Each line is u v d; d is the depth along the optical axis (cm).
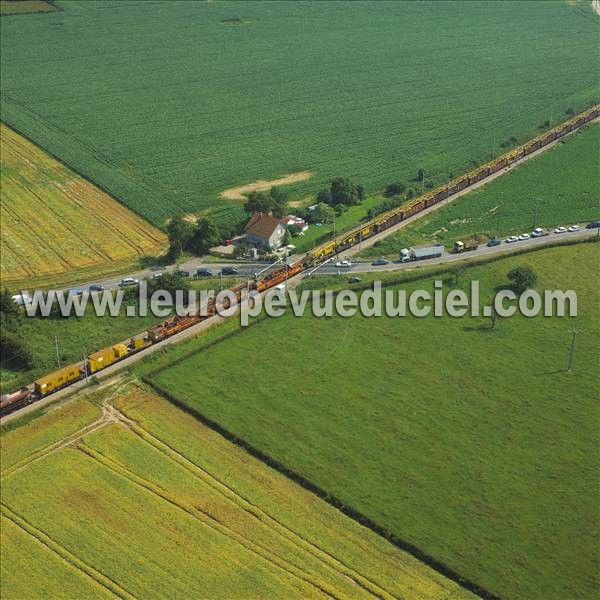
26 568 14700
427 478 16612
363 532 15462
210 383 19300
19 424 18125
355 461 17025
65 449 17400
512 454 17212
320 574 14612
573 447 17400
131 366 19912
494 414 18300
